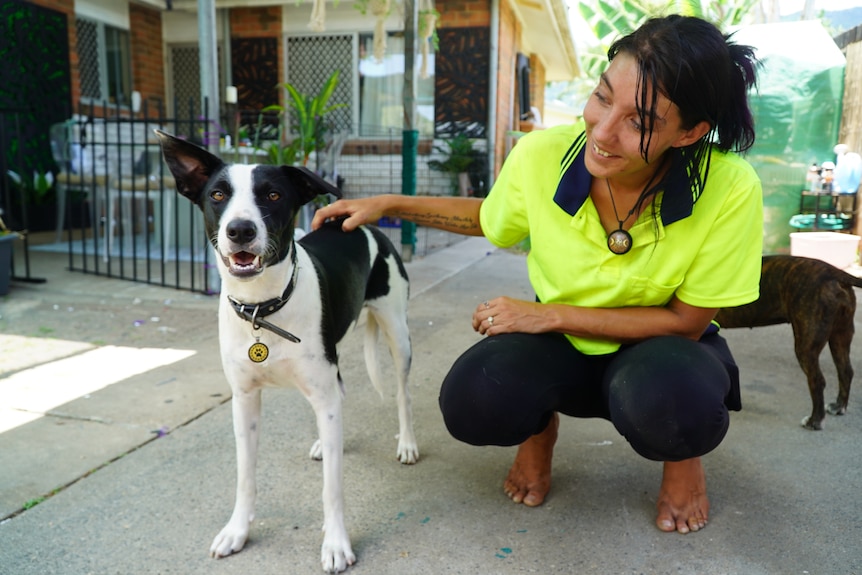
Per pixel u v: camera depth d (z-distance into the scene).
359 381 3.59
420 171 10.89
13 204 8.30
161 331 4.38
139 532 2.13
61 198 7.85
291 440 2.82
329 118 11.27
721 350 2.16
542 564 1.99
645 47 1.64
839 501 2.34
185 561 2.00
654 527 2.19
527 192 2.12
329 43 11.12
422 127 11.03
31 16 8.45
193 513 2.25
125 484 2.43
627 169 1.78
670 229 1.93
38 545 2.05
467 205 2.46
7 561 1.97
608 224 2.01
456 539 2.12
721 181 1.90
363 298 2.49
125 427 2.91
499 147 11.43
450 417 2.05
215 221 1.89
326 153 7.67
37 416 3.01
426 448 2.79
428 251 8.23
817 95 7.33
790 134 7.38
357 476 2.54
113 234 7.80
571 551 2.05
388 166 11.13
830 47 7.32
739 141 1.89
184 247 7.55
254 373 2.01
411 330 4.57
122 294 5.36
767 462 2.64
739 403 2.15
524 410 1.98
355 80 11.09
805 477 2.51
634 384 1.86
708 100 1.65
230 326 1.99
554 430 2.33
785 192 7.48
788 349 4.19
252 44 11.32
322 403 2.04
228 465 2.58
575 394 2.12
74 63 9.12
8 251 5.23
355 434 2.93
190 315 4.79
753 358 4.00
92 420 2.98
